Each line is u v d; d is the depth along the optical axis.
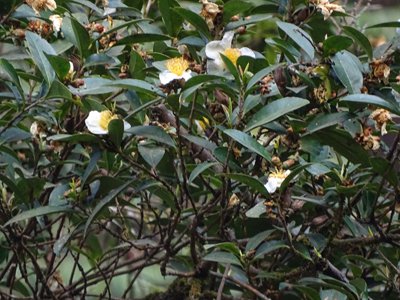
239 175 1.75
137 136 1.88
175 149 1.86
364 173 1.87
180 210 1.92
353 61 1.85
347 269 2.00
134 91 1.91
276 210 1.80
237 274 2.00
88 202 1.90
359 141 1.84
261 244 1.95
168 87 1.78
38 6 1.90
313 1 1.96
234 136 1.76
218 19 1.91
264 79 1.88
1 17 1.99
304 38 1.85
